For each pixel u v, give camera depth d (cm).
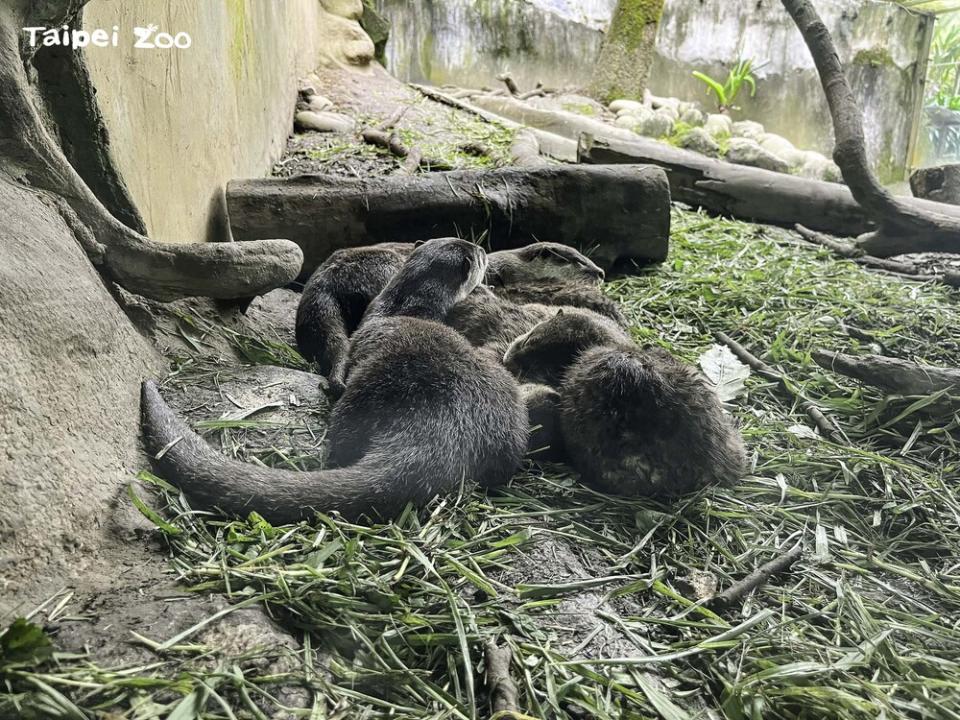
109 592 51
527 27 380
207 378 81
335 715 44
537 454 79
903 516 74
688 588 61
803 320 121
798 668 51
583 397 74
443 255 102
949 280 141
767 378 103
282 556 56
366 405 69
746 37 400
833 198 176
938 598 63
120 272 79
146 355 78
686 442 72
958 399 87
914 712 50
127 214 82
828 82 162
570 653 52
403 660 49
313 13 270
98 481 58
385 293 101
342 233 132
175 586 52
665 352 84
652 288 136
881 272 154
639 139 271
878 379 92
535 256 125
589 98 337
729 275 142
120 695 42
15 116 69
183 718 41
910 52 396
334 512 60
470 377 72
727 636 55
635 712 48
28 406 56
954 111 412
